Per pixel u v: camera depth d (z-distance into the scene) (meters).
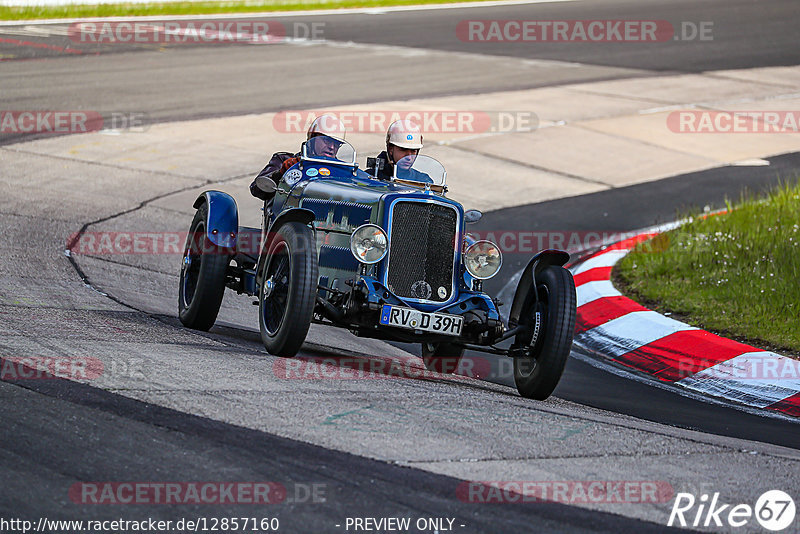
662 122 74.81
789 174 62.31
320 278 28.27
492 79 87.94
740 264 41.47
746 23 123.69
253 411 20.22
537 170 61.69
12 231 41.88
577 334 36.69
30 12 108.62
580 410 25.34
